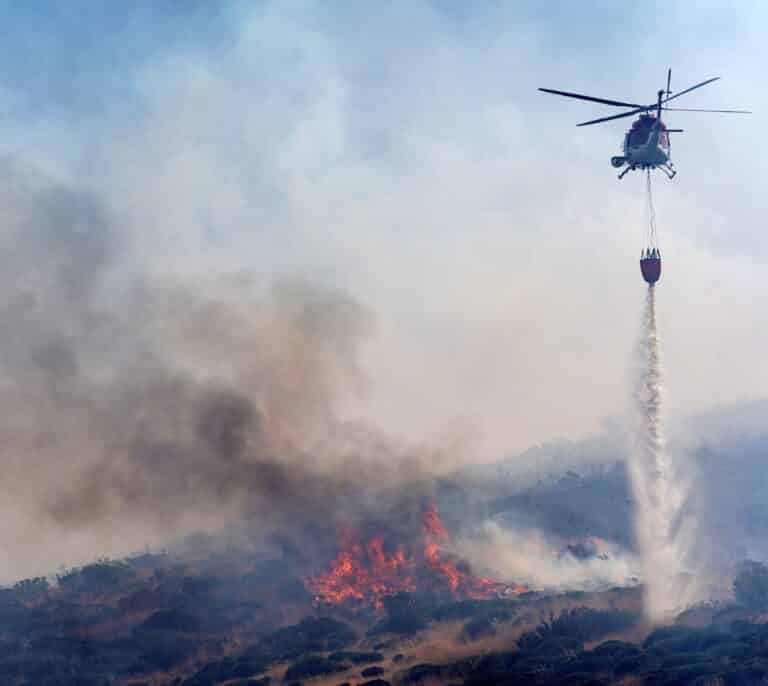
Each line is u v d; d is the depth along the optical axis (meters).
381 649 82.88
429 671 72.69
